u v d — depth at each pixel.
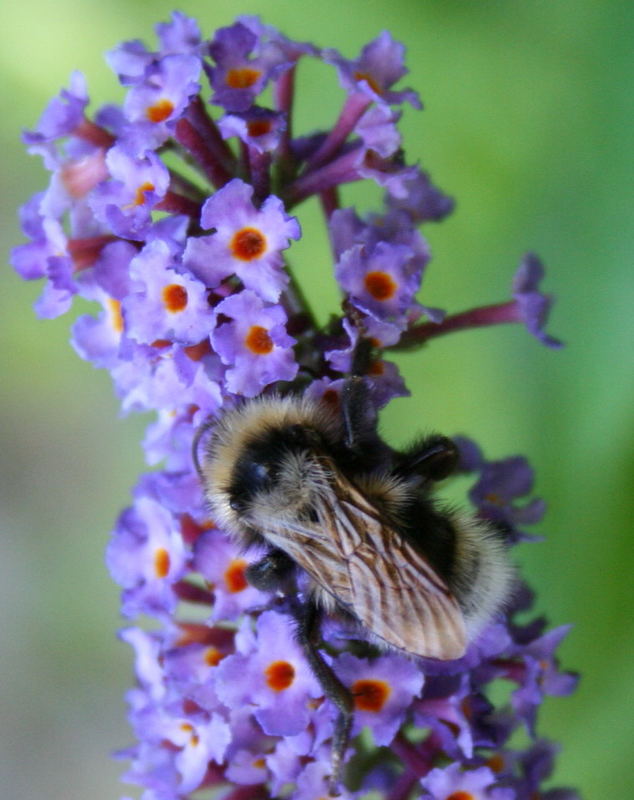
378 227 0.18
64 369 0.30
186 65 0.17
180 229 0.17
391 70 0.18
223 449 0.18
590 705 0.21
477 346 0.22
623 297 0.21
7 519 0.31
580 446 0.21
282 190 0.18
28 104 0.26
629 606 0.21
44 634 0.30
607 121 0.22
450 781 0.17
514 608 0.18
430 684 0.18
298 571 0.18
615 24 0.22
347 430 0.17
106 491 0.31
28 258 0.18
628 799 0.21
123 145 0.17
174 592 0.18
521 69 0.23
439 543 0.17
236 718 0.18
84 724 0.30
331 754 0.17
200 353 0.17
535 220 0.22
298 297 0.18
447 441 0.18
